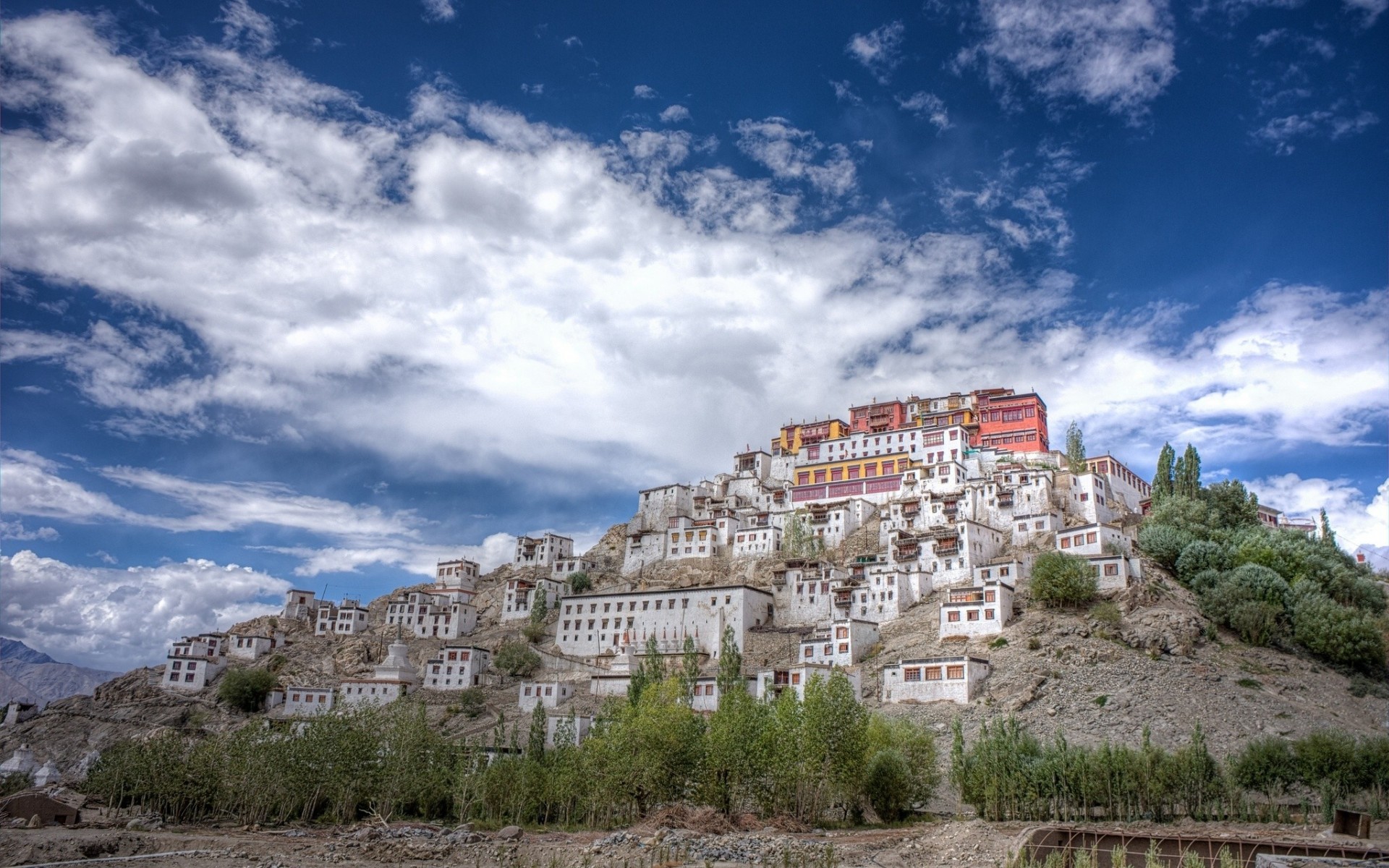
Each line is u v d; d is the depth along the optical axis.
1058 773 83.19
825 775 87.38
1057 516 162.62
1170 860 64.19
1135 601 131.62
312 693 169.00
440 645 192.62
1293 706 108.69
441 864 71.12
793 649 153.25
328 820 94.62
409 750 98.38
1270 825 77.69
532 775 96.38
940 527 163.75
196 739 150.38
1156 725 103.62
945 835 74.69
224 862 70.00
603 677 153.75
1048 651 123.50
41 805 85.19
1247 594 132.00
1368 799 81.19
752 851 71.50
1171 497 170.50
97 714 172.38
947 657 124.19
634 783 90.38
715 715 95.25
